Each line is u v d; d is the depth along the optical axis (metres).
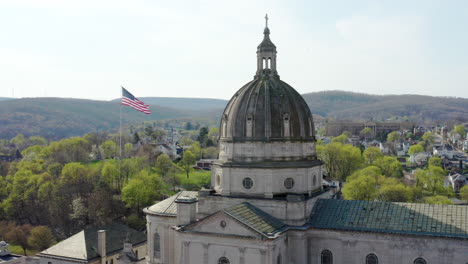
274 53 85.75
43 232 135.12
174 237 87.50
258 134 78.38
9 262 108.62
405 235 69.62
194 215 76.75
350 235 72.94
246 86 84.31
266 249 66.75
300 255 73.31
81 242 109.25
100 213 153.25
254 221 70.50
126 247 99.38
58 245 110.38
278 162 77.50
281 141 78.06
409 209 74.25
